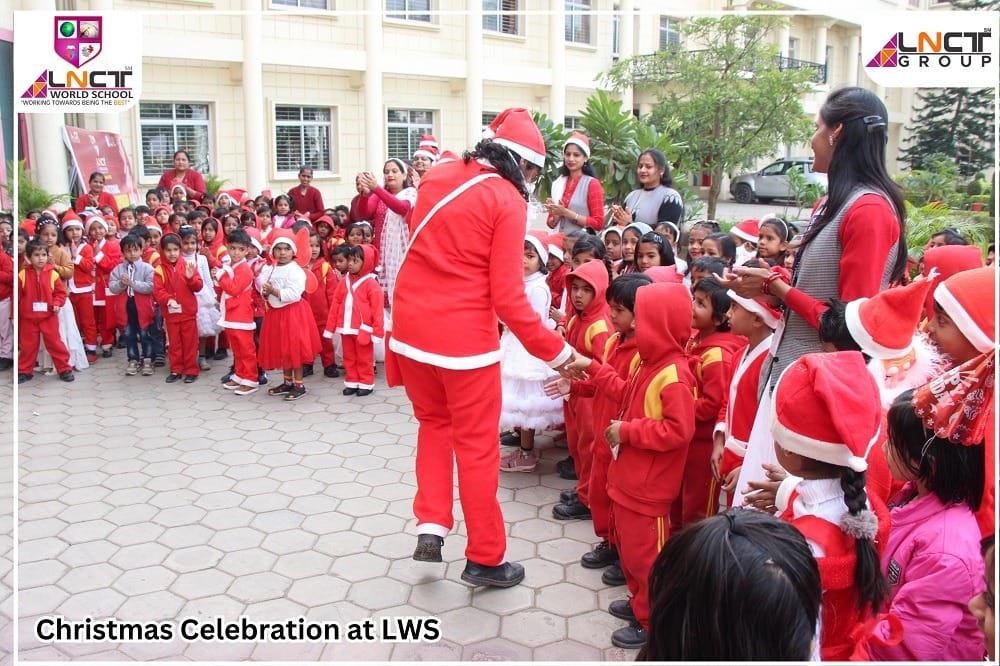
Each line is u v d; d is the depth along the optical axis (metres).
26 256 6.16
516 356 4.10
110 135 10.90
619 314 3.11
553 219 5.89
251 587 3.10
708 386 2.92
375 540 3.49
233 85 12.81
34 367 6.45
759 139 10.50
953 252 2.68
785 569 1.20
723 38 11.41
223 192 9.79
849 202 2.35
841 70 21.97
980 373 1.82
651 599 1.32
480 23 15.04
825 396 1.68
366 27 13.87
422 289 2.96
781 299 2.40
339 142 14.36
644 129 8.61
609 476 2.80
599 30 17.62
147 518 3.70
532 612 2.92
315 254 6.47
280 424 5.10
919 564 1.82
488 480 2.99
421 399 3.11
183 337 6.11
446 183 2.93
